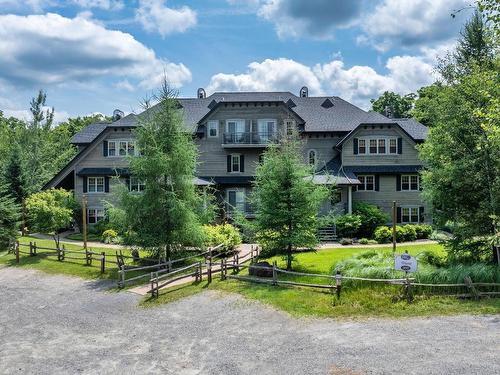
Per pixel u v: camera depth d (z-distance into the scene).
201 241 23.50
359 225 32.56
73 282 21.31
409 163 36.47
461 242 18.58
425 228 32.06
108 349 12.30
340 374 9.91
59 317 15.70
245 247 29.84
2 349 12.60
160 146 22.81
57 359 11.71
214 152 38.44
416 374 9.65
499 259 17.06
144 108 23.55
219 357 11.35
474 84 17.72
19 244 27.62
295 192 20.25
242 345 12.10
